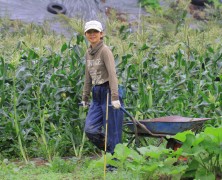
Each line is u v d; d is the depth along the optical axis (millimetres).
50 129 29953
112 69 23844
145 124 24375
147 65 32062
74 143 28875
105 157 21266
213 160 22906
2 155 28984
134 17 86750
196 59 35250
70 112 29578
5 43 41906
